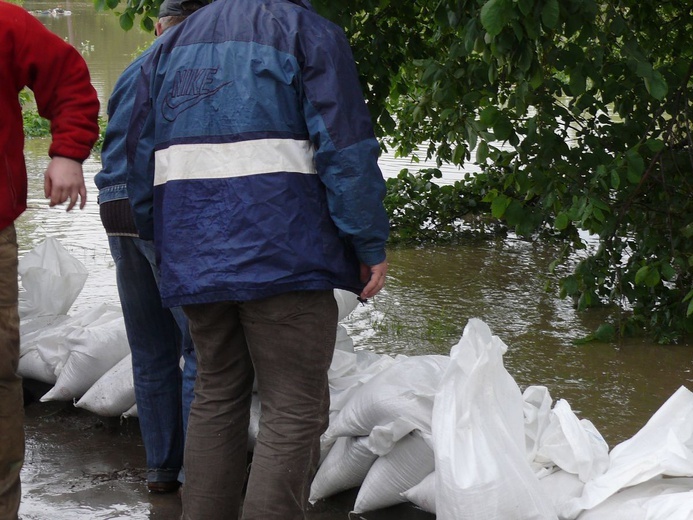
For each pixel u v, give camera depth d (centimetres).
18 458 341
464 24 586
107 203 403
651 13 728
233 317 324
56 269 601
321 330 318
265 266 304
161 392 421
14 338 329
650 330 716
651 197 719
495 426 354
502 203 636
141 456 469
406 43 748
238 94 307
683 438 368
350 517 402
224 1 326
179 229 312
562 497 357
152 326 417
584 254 971
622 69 641
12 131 326
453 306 782
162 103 322
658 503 326
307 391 320
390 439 389
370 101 711
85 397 507
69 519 396
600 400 571
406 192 1105
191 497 330
